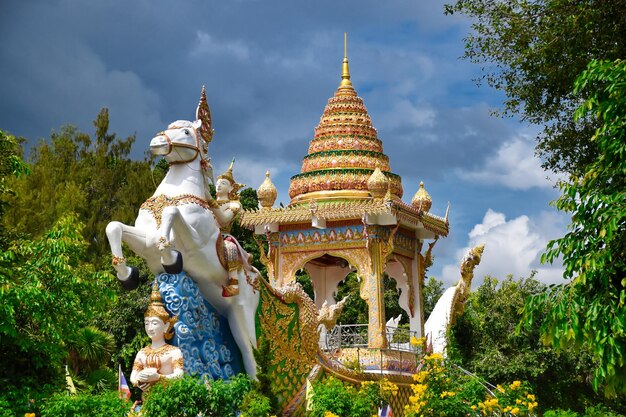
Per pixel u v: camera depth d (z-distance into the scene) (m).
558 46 17.14
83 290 15.36
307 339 15.88
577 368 26.19
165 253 12.37
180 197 13.19
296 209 19.97
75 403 10.82
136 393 21.86
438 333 21.94
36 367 14.62
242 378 11.27
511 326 27.73
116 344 23.42
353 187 20.45
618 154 11.58
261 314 14.62
